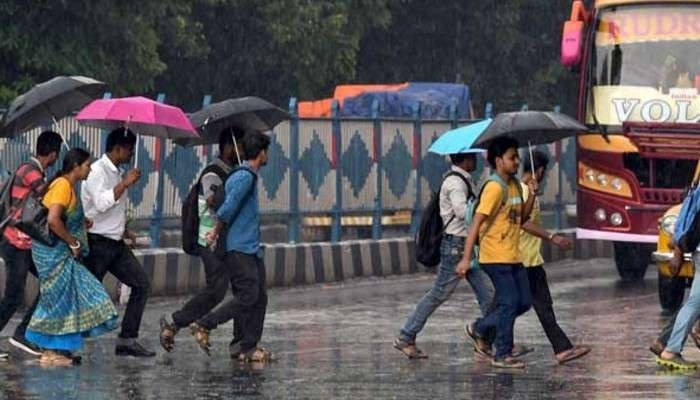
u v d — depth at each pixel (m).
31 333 23.55
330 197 40.56
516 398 20.17
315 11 70.31
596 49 40.25
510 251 23.02
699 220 23.09
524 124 22.92
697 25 39.78
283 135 39.00
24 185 24.16
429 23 81.75
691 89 39.47
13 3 57.50
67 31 59.06
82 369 23.02
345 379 22.03
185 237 24.36
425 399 20.05
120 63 61.25
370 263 41.47
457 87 55.72
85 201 24.22
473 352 25.50
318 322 30.44
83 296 23.47
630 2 40.03
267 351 24.56
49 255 23.38
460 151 24.25
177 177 36.06
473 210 23.55
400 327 29.53
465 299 36.12
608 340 27.45
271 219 39.78
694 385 21.44
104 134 33.28
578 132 23.28
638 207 39.56
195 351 25.42
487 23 81.69
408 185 43.12
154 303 34.41
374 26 76.75
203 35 66.25
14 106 23.77
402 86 56.41
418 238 24.42
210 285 24.31
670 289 32.88
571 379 22.11
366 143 41.66
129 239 24.70
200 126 25.17
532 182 23.72
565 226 50.03
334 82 77.56
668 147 39.22
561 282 41.44
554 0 83.69
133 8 60.94
